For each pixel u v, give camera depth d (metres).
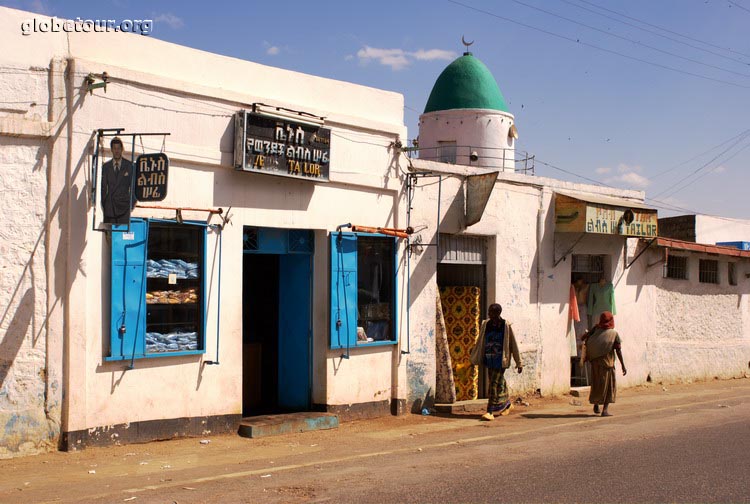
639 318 18.47
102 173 9.02
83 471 8.16
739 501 6.85
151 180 8.70
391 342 12.87
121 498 6.96
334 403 12.01
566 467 8.30
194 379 10.21
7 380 8.57
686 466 8.33
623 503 6.77
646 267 18.72
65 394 8.88
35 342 8.74
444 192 13.98
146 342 9.66
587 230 15.82
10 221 8.61
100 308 9.19
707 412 13.41
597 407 13.43
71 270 8.90
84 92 9.03
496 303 13.83
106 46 9.38
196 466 8.59
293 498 6.91
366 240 12.62
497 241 15.01
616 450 9.34
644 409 14.22
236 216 10.73
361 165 12.50
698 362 20.42
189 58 10.26
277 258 12.72
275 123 10.97
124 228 9.30
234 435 10.61
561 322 16.53
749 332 22.44
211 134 10.38
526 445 9.87
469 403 13.70
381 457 9.18
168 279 9.91
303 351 12.25
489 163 25.06
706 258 20.81
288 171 11.16
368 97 12.81
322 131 11.66
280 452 9.60
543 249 16.06
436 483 7.52
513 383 15.30
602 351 13.25
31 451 8.70
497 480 7.65
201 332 10.27
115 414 9.32
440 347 13.89
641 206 17.34
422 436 11.04
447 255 14.24
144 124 9.62
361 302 12.52
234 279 10.73
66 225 8.91
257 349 12.77
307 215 11.70
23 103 8.66
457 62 25.97
